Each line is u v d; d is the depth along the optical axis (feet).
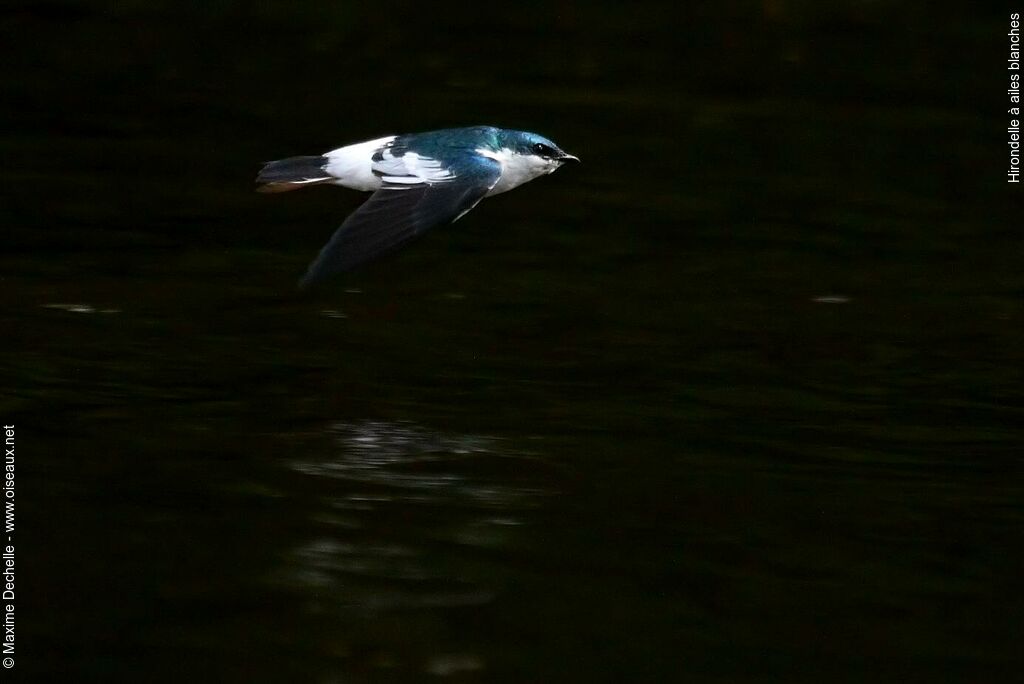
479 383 46.85
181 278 56.24
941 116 81.51
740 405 46.09
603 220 66.03
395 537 36.01
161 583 33.42
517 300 55.67
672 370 49.01
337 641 31.42
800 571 35.12
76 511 36.68
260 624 31.96
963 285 59.21
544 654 31.22
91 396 44.14
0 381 44.93
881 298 57.36
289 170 44.73
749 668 30.94
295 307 53.62
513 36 91.50
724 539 36.70
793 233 65.21
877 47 91.66
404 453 41.04
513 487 39.17
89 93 80.07
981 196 70.95
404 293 55.77
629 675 30.48
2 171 68.18
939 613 33.37
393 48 88.79
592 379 47.78
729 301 56.49
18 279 54.95
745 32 93.30
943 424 45.03
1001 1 98.22
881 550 36.32
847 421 45.09
